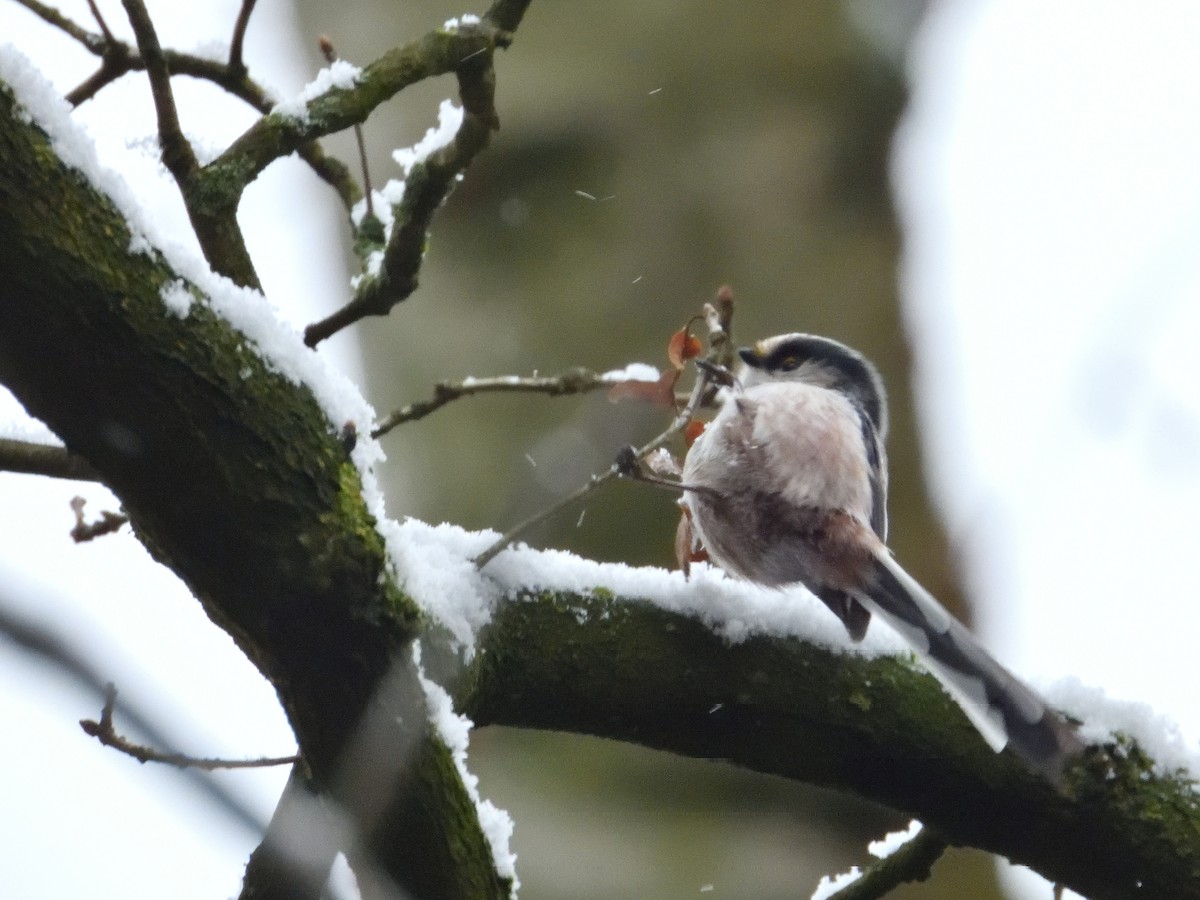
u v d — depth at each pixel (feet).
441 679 14.80
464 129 16.16
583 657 16.63
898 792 17.79
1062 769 16.69
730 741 17.48
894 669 17.69
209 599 13.78
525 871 24.03
